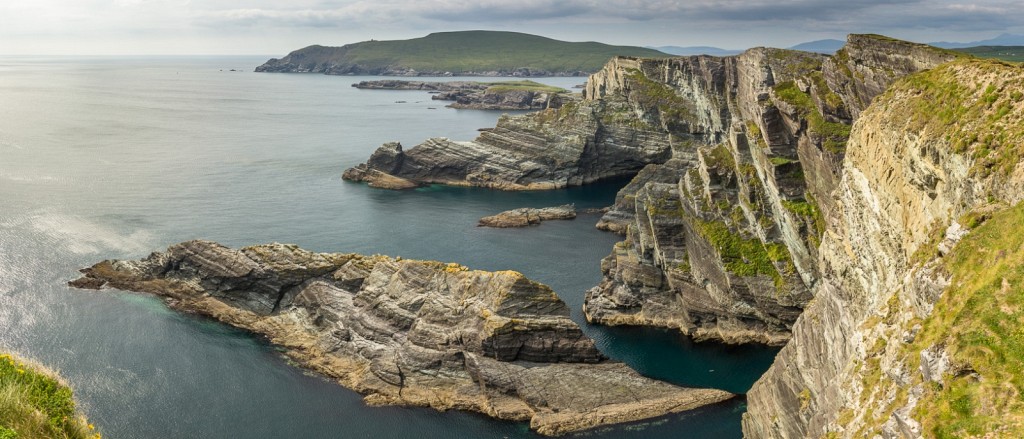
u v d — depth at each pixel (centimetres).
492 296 8044
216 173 18388
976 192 4050
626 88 19788
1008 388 2783
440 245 12781
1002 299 3077
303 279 9231
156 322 9044
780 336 8894
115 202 14738
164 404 7244
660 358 8556
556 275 11288
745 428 6681
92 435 3312
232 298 9456
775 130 9200
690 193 10106
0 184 15838
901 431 3042
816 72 9288
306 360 8225
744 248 9231
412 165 18888
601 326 9619
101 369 7844
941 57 6819
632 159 19425
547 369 7644
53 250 11469
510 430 7000
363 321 8381
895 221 5134
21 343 8300
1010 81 4447
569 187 18738
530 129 19600
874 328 4191
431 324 8081
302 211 14912
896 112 5412
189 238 12494
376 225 14000
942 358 3070
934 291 3534
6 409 2938
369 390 7619
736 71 14525
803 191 8844
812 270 8412
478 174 18750
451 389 7581
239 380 7775
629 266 10075
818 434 4694
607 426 6994
